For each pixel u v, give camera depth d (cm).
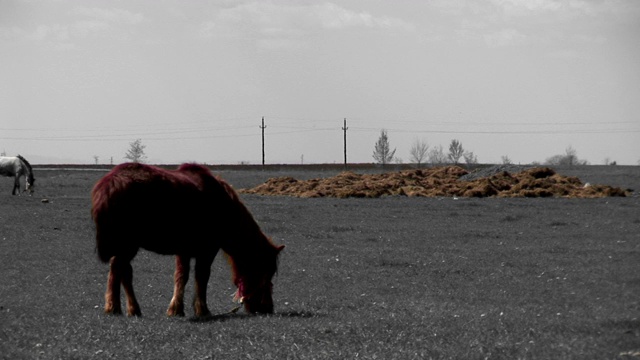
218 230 1516
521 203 4444
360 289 1958
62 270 2195
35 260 2370
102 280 2053
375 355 1145
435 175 6147
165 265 2338
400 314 1538
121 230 1373
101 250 1387
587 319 1462
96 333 1274
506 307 1673
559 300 1792
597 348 1173
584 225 3375
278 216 3738
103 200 1366
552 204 4369
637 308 1661
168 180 1427
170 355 1147
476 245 2789
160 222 1406
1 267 2225
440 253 2580
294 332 1308
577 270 2234
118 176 1390
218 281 2094
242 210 1541
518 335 1288
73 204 4272
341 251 2617
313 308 1667
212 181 1517
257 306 1548
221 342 1228
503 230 3228
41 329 1325
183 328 1328
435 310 1612
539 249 2667
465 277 2147
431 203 4497
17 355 1129
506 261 2406
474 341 1234
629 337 1253
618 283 2030
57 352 1145
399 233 3122
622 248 2692
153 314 1512
